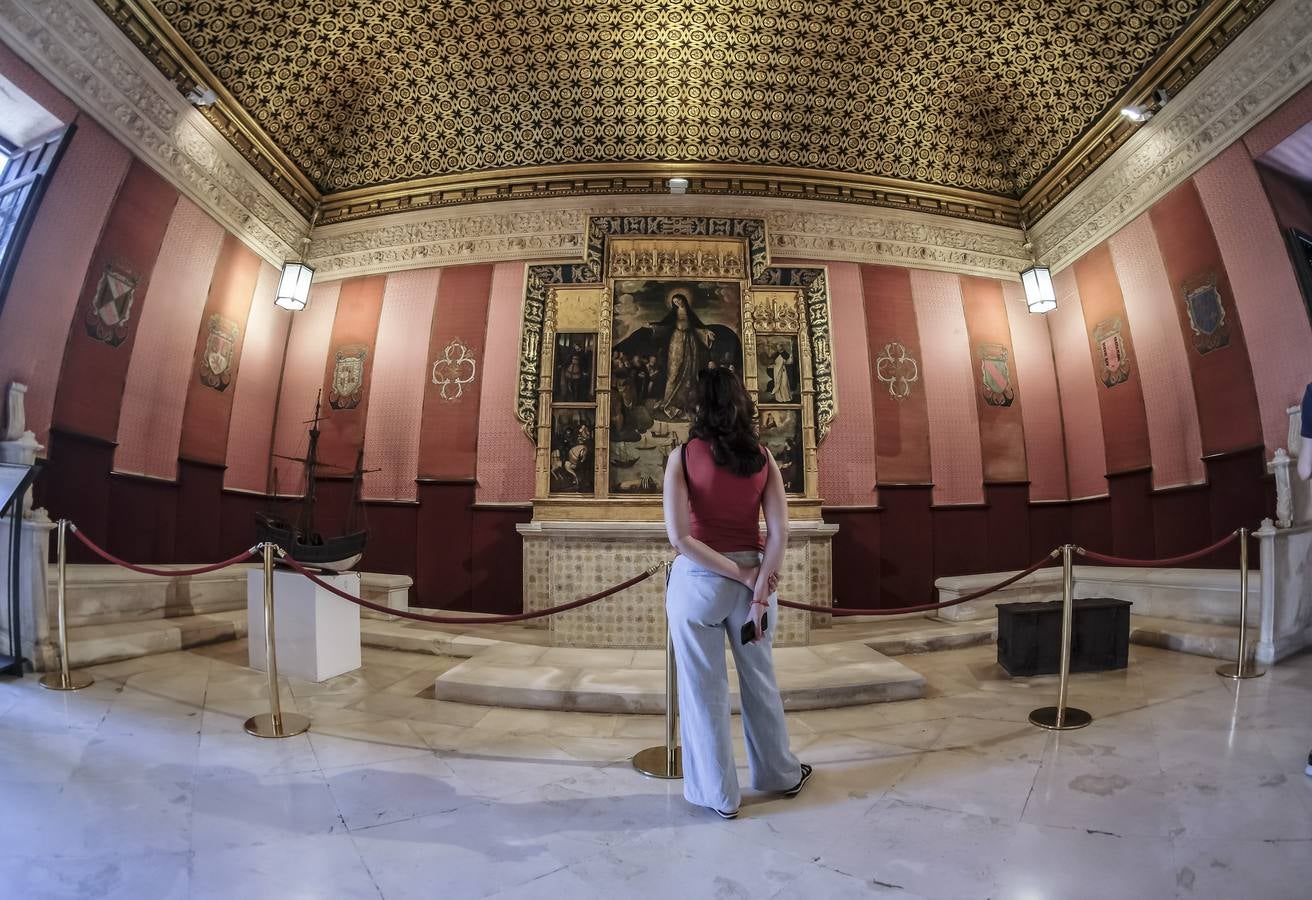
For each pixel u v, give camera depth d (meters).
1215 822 2.57
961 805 2.82
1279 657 5.10
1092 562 7.91
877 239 8.23
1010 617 5.18
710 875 2.27
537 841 2.53
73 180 5.54
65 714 3.93
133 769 3.16
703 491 2.77
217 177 6.94
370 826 2.64
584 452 7.30
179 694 4.47
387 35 6.96
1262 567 5.15
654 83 7.35
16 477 4.66
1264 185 5.92
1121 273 7.47
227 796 2.90
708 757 2.71
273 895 2.13
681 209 8.02
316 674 5.00
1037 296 7.72
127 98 5.84
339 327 8.23
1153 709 4.13
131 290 6.14
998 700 4.52
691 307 7.71
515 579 7.46
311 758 3.41
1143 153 6.98
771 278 7.91
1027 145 7.98
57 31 5.18
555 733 3.96
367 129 7.84
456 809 2.82
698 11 6.77
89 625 5.62
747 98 7.48
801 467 7.42
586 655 5.54
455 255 8.16
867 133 7.85
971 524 7.94
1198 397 6.59
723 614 2.74
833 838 2.54
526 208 8.05
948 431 8.04
